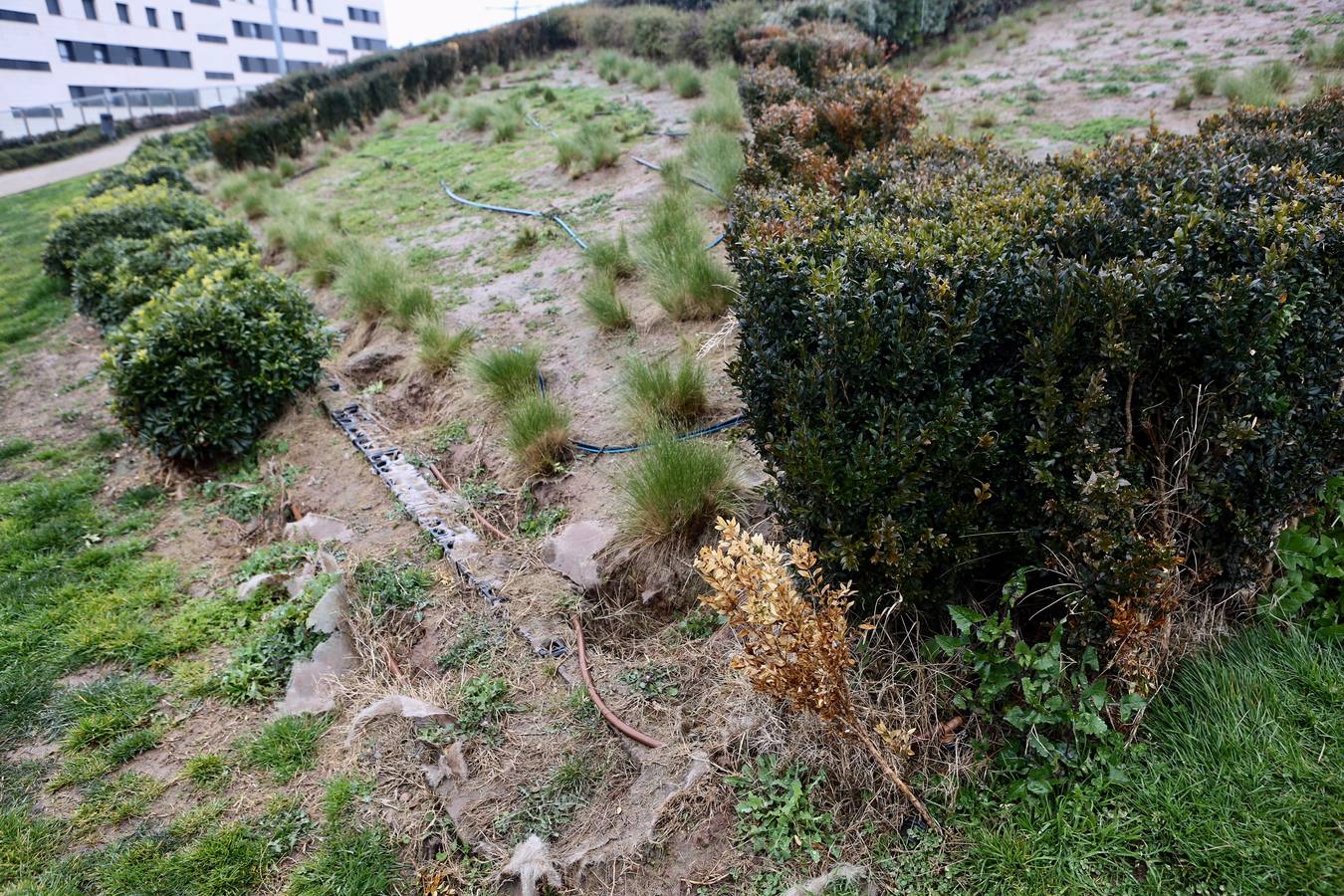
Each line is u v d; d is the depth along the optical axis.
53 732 3.01
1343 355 2.26
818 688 2.03
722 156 6.65
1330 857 1.81
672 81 11.95
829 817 2.18
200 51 41.88
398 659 3.16
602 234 6.64
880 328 2.38
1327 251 2.22
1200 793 2.00
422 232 7.85
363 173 10.62
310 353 5.34
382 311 6.09
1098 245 2.65
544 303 5.75
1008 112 7.95
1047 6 12.26
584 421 4.26
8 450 5.56
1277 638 2.33
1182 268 2.22
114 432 5.69
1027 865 1.97
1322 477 2.32
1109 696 2.19
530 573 3.45
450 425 4.68
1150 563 2.02
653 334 4.89
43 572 4.01
